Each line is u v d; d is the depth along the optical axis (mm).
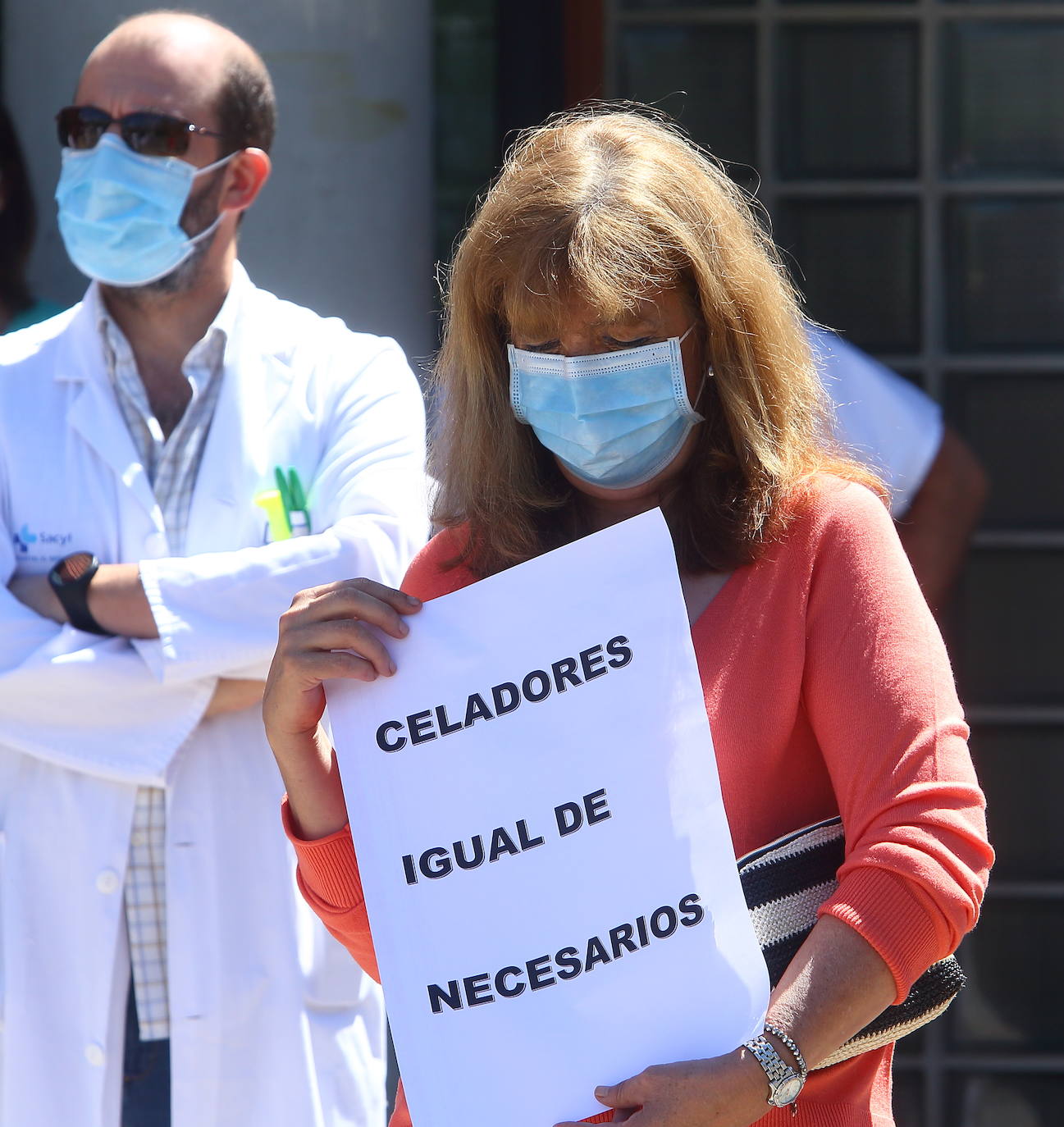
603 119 7148
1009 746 16391
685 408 6805
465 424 7340
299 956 9758
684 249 6656
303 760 6859
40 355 10633
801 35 16625
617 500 7281
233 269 10867
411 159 14688
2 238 13414
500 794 6418
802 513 6652
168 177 10320
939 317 16641
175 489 10273
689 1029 6066
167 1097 9781
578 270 6488
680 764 6246
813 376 7285
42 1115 9453
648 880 6211
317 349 10742
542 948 6285
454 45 16047
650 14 16531
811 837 6410
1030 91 16547
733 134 16688
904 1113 16266
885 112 16641
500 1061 6250
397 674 6578
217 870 9648
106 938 9523
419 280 14922
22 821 9719
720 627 6594
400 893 6453
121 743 9570
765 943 6250
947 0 16516
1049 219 16562
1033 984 16250
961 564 13445
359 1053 9984
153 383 10617
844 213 16719
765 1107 5727
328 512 10172
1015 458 16625
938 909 5801
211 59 10594
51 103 14523
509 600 6531
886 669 6172
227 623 9602
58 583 9648
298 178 14305
